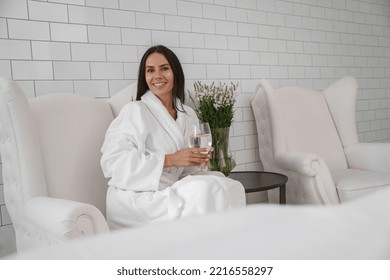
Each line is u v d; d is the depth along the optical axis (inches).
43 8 82.1
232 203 62.7
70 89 86.3
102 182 79.1
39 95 82.2
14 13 78.7
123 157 66.4
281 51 128.5
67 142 74.9
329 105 121.0
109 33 91.4
